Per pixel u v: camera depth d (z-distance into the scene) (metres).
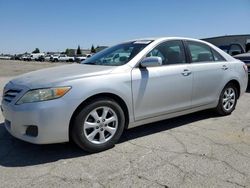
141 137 4.68
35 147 4.26
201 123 5.45
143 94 4.41
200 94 5.31
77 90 3.77
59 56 68.94
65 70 4.32
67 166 3.63
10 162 3.77
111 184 3.19
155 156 3.91
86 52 90.38
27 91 3.73
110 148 4.20
